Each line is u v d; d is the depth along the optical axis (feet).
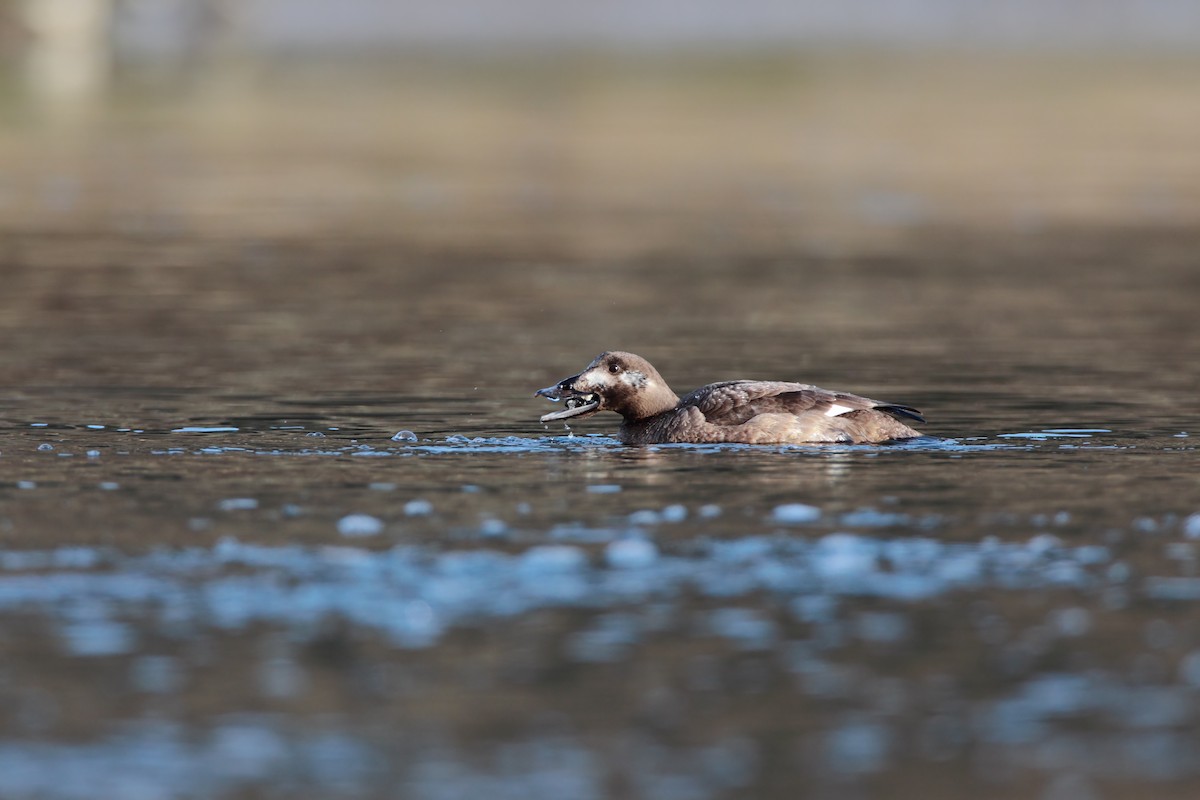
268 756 30.96
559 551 43.68
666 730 32.14
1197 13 598.75
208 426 64.23
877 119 258.78
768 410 60.49
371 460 57.06
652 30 569.64
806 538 45.24
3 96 279.08
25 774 30.14
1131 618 38.24
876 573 41.88
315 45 478.18
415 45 483.10
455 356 84.43
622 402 62.64
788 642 36.76
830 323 96.53
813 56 420.77
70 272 116.67
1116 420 65.82
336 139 227.20
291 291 108.78
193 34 475.31
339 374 78.33
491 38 525.75
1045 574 41.73
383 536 45.52
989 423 65.26
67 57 372.79
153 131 232.32
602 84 332.80
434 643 36.73
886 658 35.76
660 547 44.27
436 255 127.13
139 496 50.62
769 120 256.32
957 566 42.42
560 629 37.63
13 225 142.51
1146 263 122.83
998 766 30.53
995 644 36.58
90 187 170.50
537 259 125.39
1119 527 46.34
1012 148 216.54
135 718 32.63
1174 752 31.04
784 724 32.42
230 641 36.83
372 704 33.35
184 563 42.68
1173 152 209.97
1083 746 31.35
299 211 154.20
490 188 174.70
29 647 36.37
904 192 170.19
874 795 29.40
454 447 59.93
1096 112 269.44
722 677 34.73
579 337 91.20
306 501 50.06
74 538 45.16
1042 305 103.24
